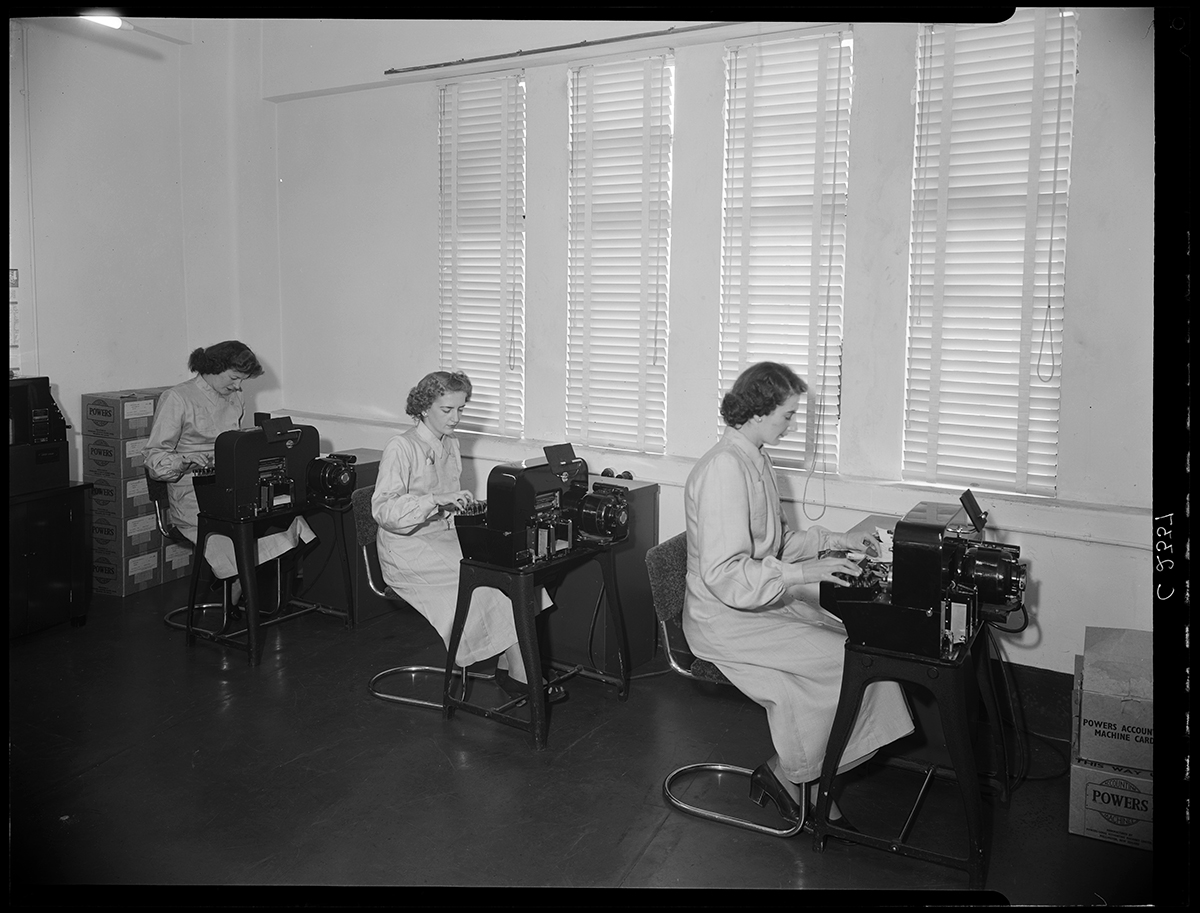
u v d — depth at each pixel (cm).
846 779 319
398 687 385
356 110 516
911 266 374
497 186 475
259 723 350
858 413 389
